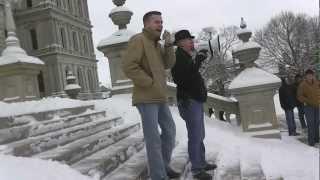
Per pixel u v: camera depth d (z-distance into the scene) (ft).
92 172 15.53
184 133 27.14
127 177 16.30
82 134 21.29
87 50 246.68
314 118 32.91
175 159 20.36
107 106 30.58
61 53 213.25
